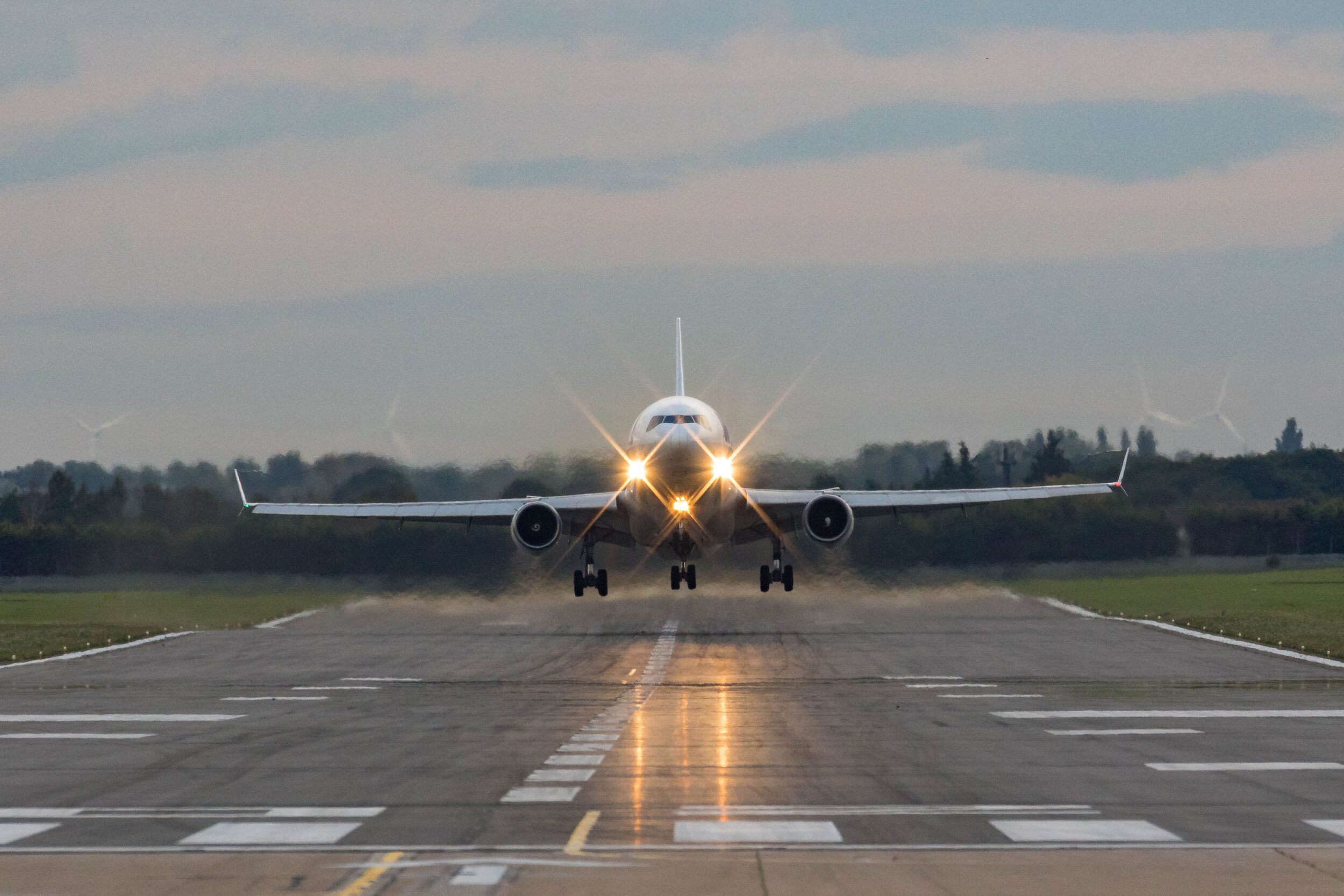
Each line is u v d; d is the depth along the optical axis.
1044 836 52.31
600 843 51.16
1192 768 69.25
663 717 91.94
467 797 61.34
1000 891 43.66
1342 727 85.56
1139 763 70.69
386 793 62.44
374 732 85.00
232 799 61.19
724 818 56.03
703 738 81.06
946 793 61.81
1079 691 109.06
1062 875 45.81
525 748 76.94
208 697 107.88
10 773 68.81
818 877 45.50
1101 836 52.16
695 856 48.84
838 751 75.19
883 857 48.62
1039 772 68.00
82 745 79.19
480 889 44.12
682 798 60.66
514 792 62.34
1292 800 59.97
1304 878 45.28
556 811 57.66
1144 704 99.31
